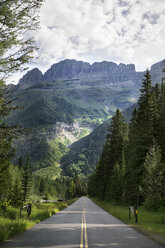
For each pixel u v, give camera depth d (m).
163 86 44.31
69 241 11.80
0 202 20.12
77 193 196.62
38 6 9.52
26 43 9.78
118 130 57.84
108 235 13.98
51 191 179.62
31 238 12.62
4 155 10.13
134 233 14.94
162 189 33.19
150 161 34.06
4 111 9.53
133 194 37.84
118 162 55.53
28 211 21.67
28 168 91.50
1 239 11.73
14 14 9.36
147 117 38.62
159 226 17.80
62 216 26.83
